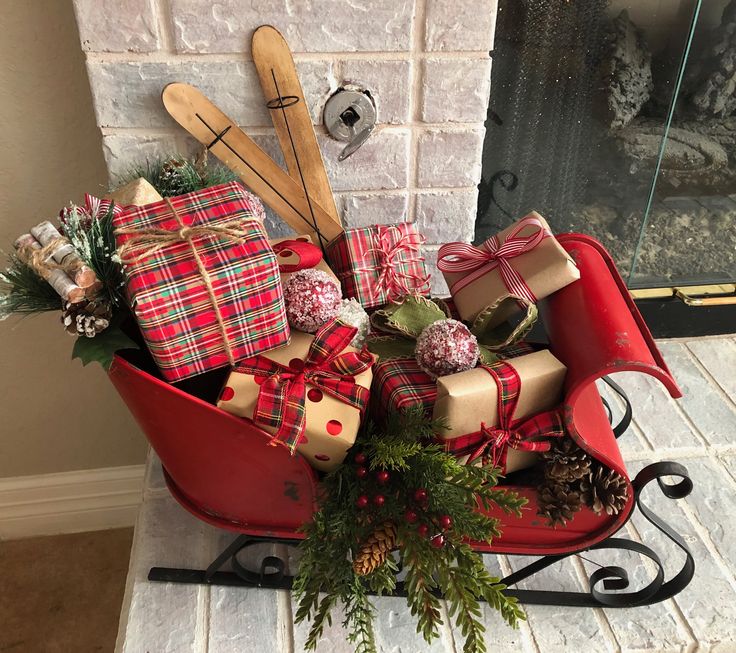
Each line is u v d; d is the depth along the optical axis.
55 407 1.40
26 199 1.11
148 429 0.80
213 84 0.92
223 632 0.89
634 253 1.38
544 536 0.85
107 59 0.89
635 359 0.73
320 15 0.88
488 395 0.76
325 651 0.87
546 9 1.12
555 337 0.85
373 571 0.75
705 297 1.43
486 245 0.94
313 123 0.96
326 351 0.78
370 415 0.90
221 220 0.75
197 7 0.86
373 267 0.94
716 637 0.89
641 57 1.17
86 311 0.74
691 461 1.15
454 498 0.74
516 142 1.24
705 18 1.16
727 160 1.32
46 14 0.96
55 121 1.05
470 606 0.70
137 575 0.96
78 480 1.54
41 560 1.58
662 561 0.98
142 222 0.75
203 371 0.76
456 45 0.92
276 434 0.74
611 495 0.77
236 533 0.97
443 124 0.99
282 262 0.86
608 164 1.27
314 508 0.83
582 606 0.92
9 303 0.77
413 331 0.89
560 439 0.80
